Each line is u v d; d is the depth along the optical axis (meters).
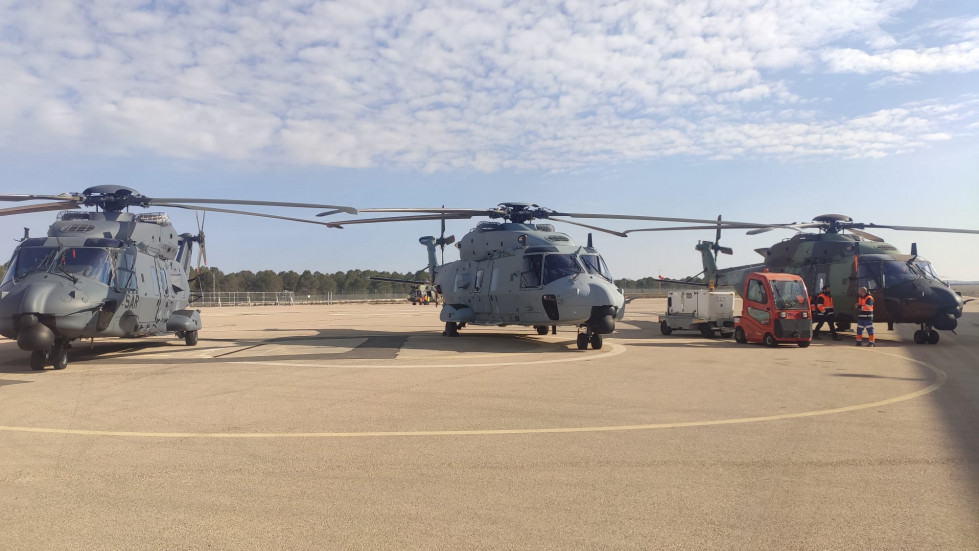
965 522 4.12
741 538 3.88
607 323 15.13
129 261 13.70
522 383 9.86
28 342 10.94
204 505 4.43
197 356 13.80
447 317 18.97
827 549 3.72
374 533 3.95
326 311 44.19
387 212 15.62
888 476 5.09
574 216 18.11
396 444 6.08
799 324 16.34
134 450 5.86
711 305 19.45
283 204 14.05
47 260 12.29
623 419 7.20
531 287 16.08
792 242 21.30
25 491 4.71
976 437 6.36
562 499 4.55
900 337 19.81
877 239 21.86
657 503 4.47
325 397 8.60
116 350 15.43
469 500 4.54
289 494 4.66
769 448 5.93
